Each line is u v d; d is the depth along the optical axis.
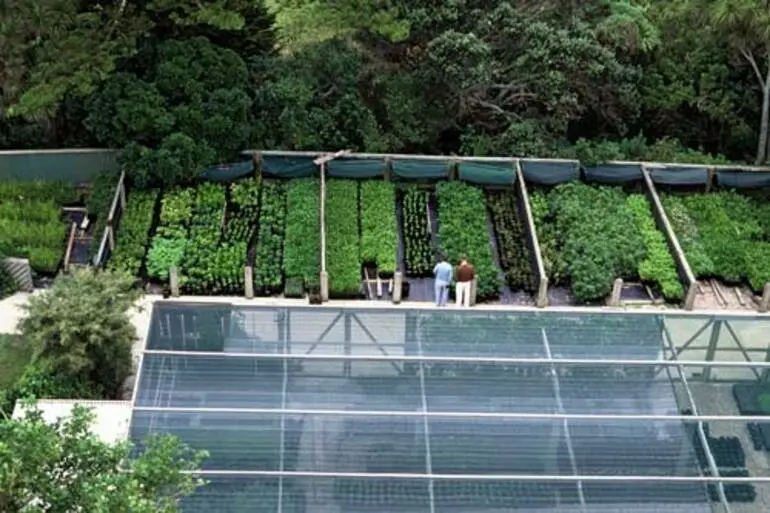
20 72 28.86
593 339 22.62
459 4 32.19
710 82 34.97
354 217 30.06
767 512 18.97
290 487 18.97
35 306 23.12
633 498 19.11
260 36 32.94
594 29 33.75
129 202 30.03
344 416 20.31
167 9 30.95
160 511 15.79
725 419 20.61
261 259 28.67
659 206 30.77
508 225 30.52
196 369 21.22
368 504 18.75
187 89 30.36
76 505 15.02
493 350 22.17
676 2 33.72
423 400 20.80
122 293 24.09
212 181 30.95
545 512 18.78
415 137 32.59
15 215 29.50
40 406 21.67
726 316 23.41
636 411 20.80
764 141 33.66
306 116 31.55
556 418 20.50
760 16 31.25
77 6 29.80
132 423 19.91
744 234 30.86
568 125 34.91
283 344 22.00
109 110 30.00
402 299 28.20
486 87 32.44
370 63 33.50
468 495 18.98
